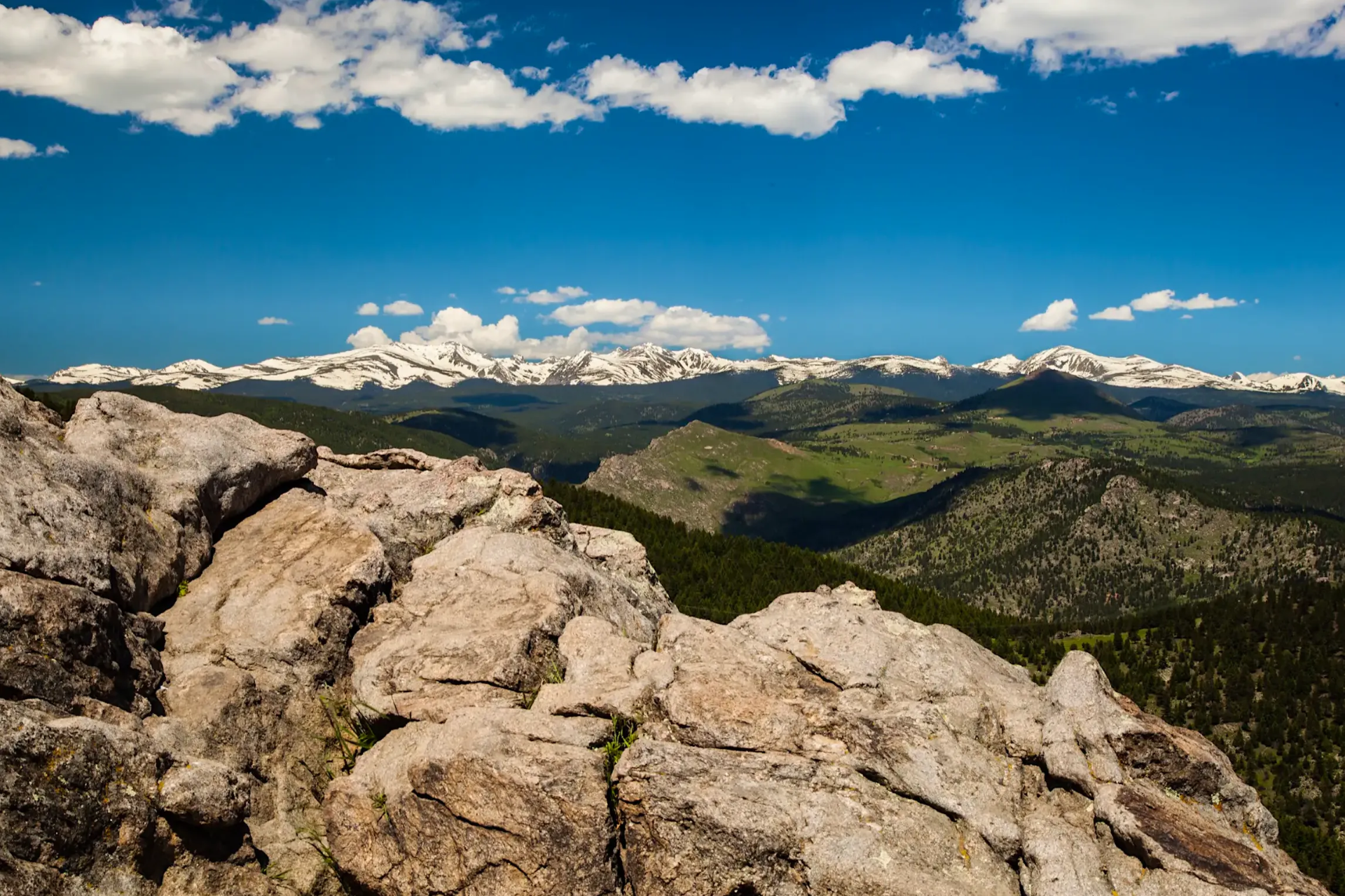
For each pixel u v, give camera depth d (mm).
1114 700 14086
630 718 13328
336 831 12805
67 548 12672
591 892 11555
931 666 14828
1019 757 13586
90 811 10195
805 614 16141
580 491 167500
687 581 145125
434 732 13125
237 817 11680
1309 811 150000
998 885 11594
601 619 15844
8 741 9766
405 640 14977
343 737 14281
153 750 11211
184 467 16656
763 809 11789
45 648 11250
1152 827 11672
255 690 13680
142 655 13102
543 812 11703
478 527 19078
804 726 13398
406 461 22188
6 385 15602
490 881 11789
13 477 13047
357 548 16797
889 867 11422
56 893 9695
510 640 14578
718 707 13367
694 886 11453
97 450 15602
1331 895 11203
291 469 19016
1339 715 177000
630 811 11914
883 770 12836
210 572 16109
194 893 11086
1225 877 11055
